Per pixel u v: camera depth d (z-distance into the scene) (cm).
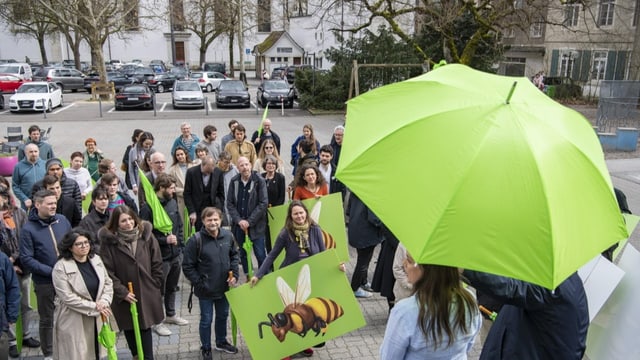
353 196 659
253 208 688
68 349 459
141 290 498
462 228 214
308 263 508
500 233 213
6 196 568
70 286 454
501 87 265
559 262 210
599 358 336
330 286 511
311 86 2878
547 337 272
